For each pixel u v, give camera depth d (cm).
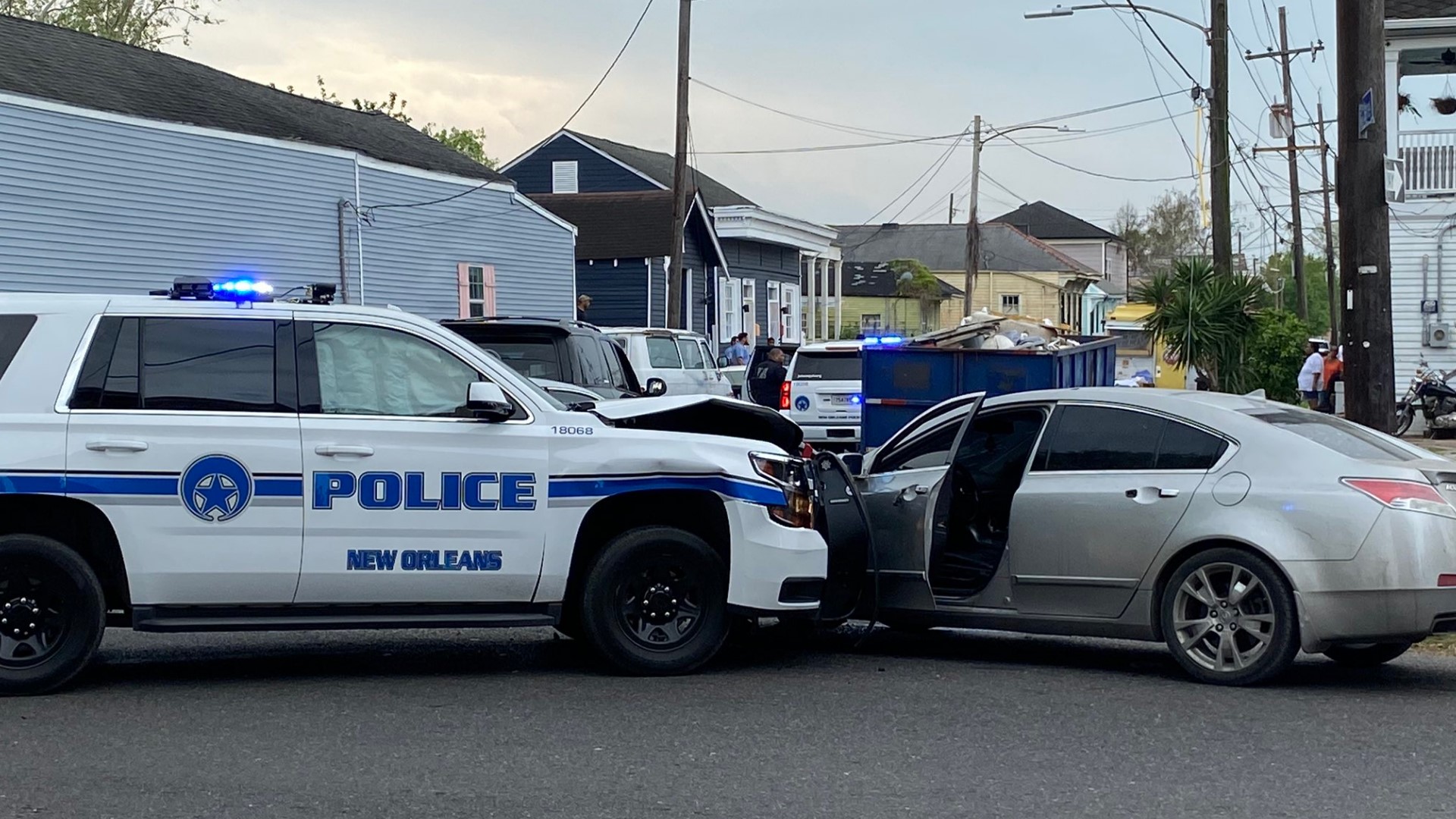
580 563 779
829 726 654
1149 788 552
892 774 571
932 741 626
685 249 3950
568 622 857
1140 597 766
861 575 834
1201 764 588
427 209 2605
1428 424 2527
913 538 841
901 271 6988
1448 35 2505
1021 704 704
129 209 1953
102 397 709
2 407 698
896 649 885
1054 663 834
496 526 739
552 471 745
